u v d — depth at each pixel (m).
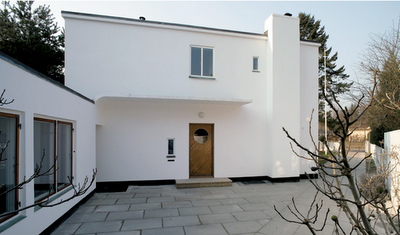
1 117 3.51
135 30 8.83
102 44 8.56
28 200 3.94
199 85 9.36
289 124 9.71
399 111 9.28
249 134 9.75
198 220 5.54
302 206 6.64
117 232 4.83
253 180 9.72
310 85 10.73
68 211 5.64
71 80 8.30
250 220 5.57
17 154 3.79
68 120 5.82
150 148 8.86
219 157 9.45
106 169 8.55
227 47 9.70
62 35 18.91
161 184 8.92
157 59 8.98
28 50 15.97
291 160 9.66
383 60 11.26
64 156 5.72
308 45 10.80
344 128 1.92
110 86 8.56
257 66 10.05
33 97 4.14
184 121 9.16
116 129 8.64
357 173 9.99
